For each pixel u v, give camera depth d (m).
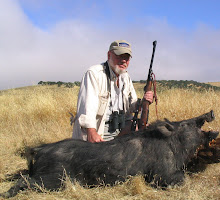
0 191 4.17
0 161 5.62
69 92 12.51
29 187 3.90
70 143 4.23
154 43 5.54
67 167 4.03
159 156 4.14
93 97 4.92
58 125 8.71
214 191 3.81
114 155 4.08
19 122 9.52
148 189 3.98
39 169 4.08
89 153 4.07
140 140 4.32
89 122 4.73
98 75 5.06
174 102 9.30
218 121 7.07
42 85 15.20
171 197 3.69
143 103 5.37
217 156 4.43
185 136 4.27
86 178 4.04
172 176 4.08
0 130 8.99
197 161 4.61
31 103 11.42
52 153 4.10
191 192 3.73
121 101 5.44
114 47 5.07
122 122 5.39
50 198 3.68
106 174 4.03
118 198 3.69
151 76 5.53
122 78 5.46
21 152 6.25
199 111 8.41
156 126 4.39
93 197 3.72
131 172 4.09
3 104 12.37
